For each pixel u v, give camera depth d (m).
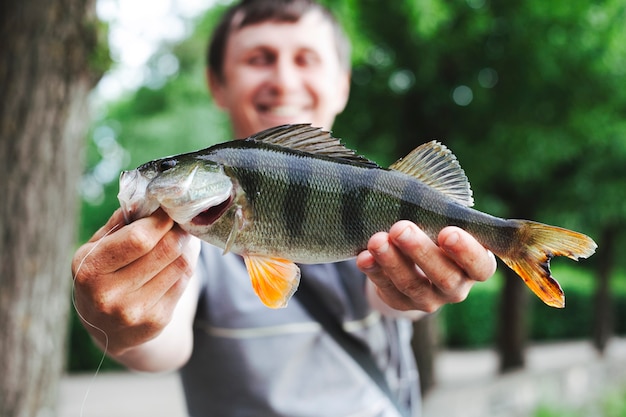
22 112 0.93
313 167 0.47
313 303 0.66
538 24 1.79
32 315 0.94
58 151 0.96
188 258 0.44
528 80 1.87
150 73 4.80
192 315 0.61
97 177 5.98
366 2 1.78
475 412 1.71
